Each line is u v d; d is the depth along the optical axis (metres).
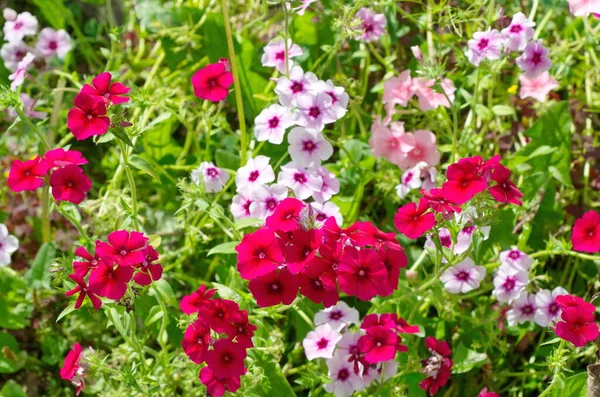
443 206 0.98
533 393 1.12
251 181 1.06
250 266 0.97
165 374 1.09
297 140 1.06
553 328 1.04
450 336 1.12
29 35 1.30
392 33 1.23
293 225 0.97
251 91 1.21
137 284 1.03
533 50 1.10
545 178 1.13
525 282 1.07
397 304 1.07
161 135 1.20
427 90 1.14
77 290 0.99
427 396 1.11
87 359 1.03
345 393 1.04
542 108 1.17
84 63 1.33
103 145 1.27
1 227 1.11
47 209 1.17
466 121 1.16
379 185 1.15
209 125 1.16
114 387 1.12
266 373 1.05
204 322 0.98
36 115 1.23
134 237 0.98
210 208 1.03
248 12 1.27
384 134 1.13
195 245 1.15
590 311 0.99
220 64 1.08
